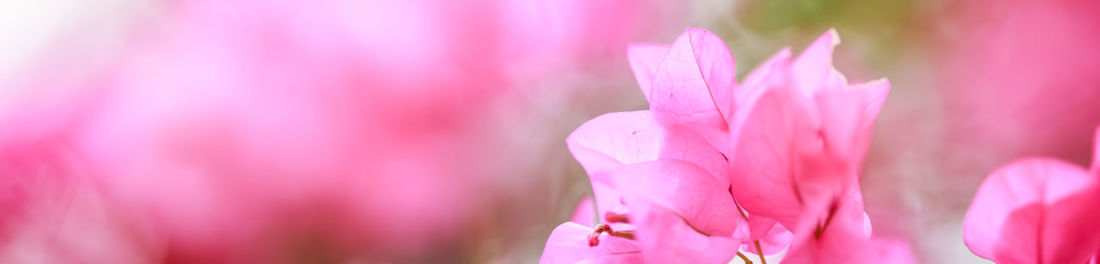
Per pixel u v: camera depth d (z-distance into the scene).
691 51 0.55
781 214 0.53
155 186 0.70
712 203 0.54
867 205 0.87
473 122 0.76
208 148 0.71
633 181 0.53
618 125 0.56
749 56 0.88
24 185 0.71
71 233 0.71
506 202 0.78
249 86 0.72
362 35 0.73
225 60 0.72
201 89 0.71
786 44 0.87
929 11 0.84
